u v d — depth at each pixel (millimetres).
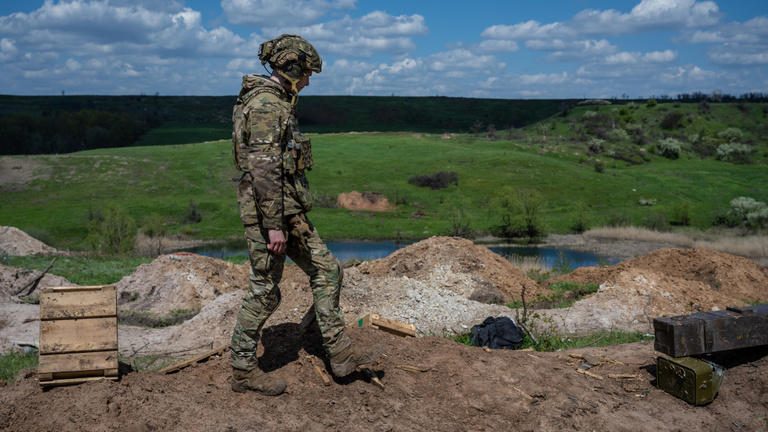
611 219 50844
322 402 4316
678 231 48250
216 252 40125
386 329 5863
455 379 4832
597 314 12062
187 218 51469
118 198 57719
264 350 4848
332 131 145500
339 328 4355
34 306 11539
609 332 10898
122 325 12195
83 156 70500
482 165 71000
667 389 5340
